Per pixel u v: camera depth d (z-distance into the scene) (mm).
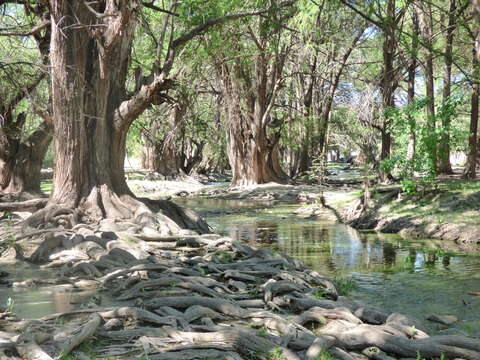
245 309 7957
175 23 21656
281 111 44625
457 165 56938
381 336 6504
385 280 10797
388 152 31953
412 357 6297
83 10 15375
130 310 7344
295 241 16234
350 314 7547
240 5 20609
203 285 9438
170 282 9406
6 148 22578
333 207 23859
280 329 7023
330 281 10000
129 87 28594
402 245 15070
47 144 23578
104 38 15195
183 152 55375
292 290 9258
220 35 22406
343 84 47125
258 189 35750
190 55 22516
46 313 7902
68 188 15477
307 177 41438
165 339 6473
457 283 10406
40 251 12273
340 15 19391
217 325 7008
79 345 6297
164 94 16984
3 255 12766
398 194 20172
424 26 24625
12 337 6309
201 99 42969
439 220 16797
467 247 14508
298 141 42719
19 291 9523
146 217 15156
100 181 15961
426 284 10375
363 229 18984
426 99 19078
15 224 14750
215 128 46031
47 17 16047
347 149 62156
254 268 10969
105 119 16359
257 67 35875
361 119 34719
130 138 42750
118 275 10016
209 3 18641
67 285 10000
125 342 6598
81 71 15375
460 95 18828
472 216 16531
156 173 49562
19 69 14156
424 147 18938
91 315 7086
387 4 20812
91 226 14695
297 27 28672
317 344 6168
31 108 15500
